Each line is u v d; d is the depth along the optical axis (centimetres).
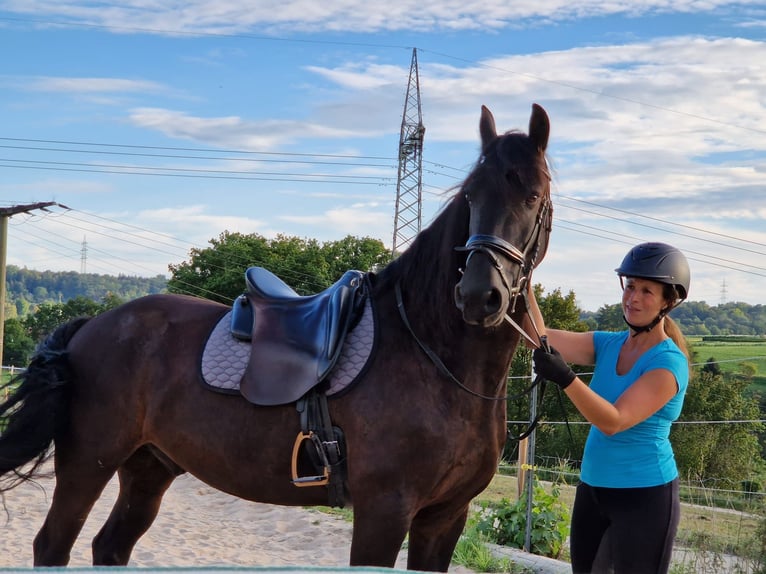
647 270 279
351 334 312
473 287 266
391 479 290
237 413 326
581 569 300
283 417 315
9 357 4625
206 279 3575
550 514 619
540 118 290
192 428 338
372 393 298
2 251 1755
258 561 581
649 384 274
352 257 3741
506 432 314
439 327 298
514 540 631
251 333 339
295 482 309
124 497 393
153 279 18712
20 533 619
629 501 280
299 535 668
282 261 3578
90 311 4844
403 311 309
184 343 354
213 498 862
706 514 625
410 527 324
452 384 294
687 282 284
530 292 303
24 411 352
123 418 353
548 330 323
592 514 297
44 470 897
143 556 571
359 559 292
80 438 354
